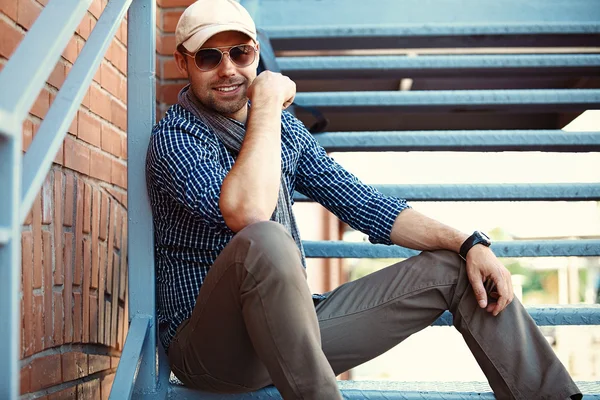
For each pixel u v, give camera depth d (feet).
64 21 3.68
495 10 11.17
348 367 6.13
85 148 7.38
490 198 8.57
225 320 5.11
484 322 5.76
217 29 5.94
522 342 5.67
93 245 7.50
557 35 10.50
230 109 6.13
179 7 10.11
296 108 9.88
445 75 10.66
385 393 6.04
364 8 11.16
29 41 3.50
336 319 5.99
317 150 6.83
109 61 8.33
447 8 11.18
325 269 25.07
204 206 5.41
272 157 5.27
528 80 14.01
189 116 6.15
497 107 10.02
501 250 7.91
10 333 3.09
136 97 6.24
